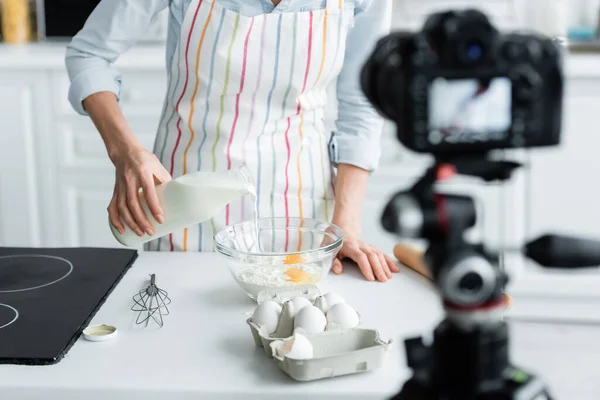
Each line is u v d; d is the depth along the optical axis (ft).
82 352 3.50
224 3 5.12
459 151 1.91
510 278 2.15
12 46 9.94
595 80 9.03
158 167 4.54
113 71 5.35
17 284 4.30
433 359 2.18
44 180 9.70
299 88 5.27
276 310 3.56
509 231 9.45
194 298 4.19
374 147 5.48
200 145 5.32
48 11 10.20
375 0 5.39
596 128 9.15
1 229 9.87
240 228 4.52
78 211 9.76
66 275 4.45
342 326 3.50
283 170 5.35
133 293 4.26
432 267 2.05
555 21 9.81
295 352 3.18
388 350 3.26
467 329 2.09
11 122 9.50
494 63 1.85
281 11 5.13
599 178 9.29
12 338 3.56
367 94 2.02
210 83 5.20
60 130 9.53
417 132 1.87
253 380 3.22
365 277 4.55
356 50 5.51
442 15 1.87
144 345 3.58
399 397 2.25
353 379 3.21
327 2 5.15
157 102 9.28
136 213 4.35
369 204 9.27
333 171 5.70
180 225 4.37
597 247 2.03
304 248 4.62
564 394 3.38
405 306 4.08
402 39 1.91
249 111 5.26
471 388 2.12
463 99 1.87
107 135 4.88
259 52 5.12
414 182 2.04
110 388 3.16
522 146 1.91
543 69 1.87
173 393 3.14
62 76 9.37
